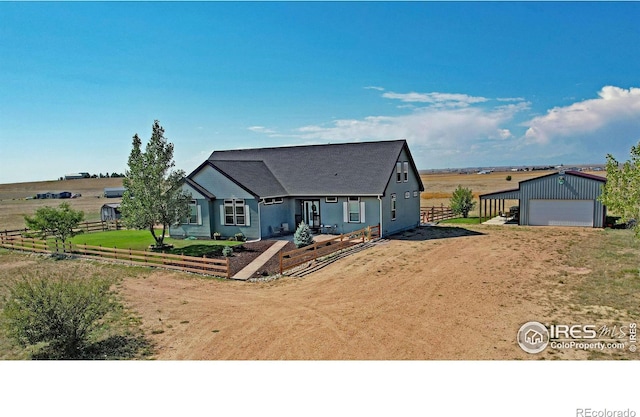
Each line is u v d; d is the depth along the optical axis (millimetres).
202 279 18438
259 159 34094
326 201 28562
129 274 19656
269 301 14852
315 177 29797
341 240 23188
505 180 107625
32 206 74750
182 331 12086
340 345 10727
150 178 24078
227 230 27781
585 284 15391
